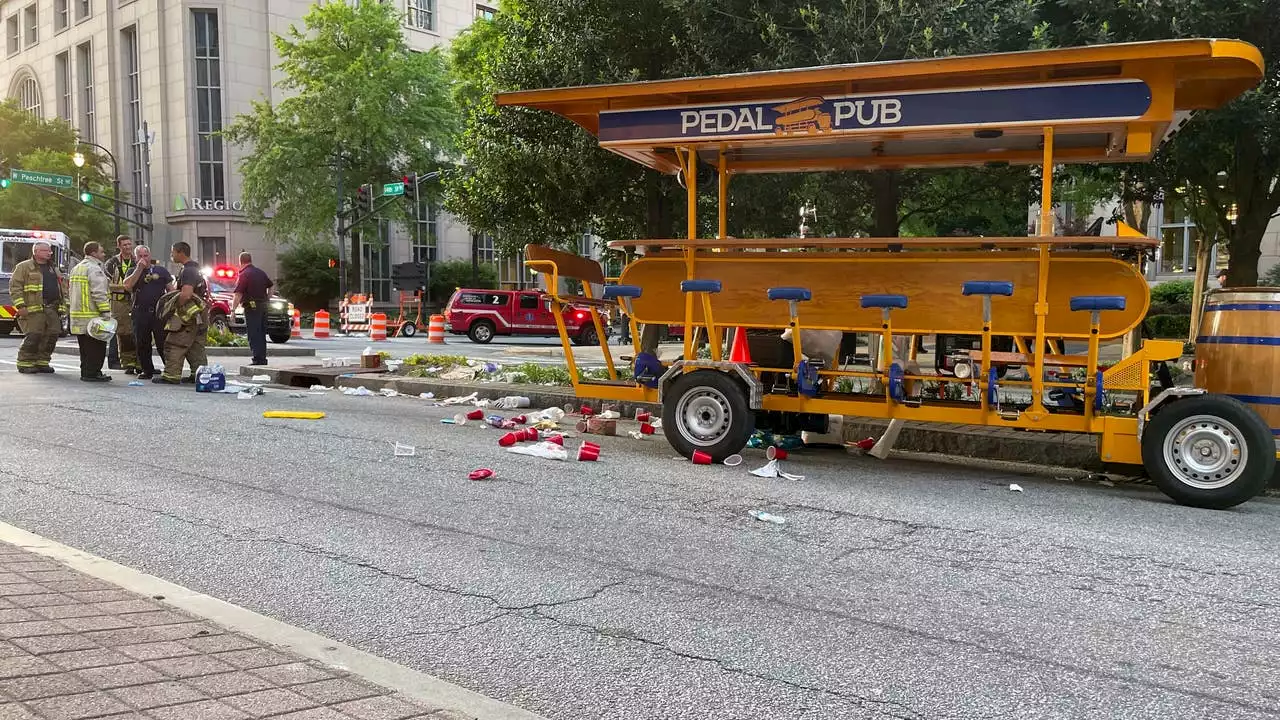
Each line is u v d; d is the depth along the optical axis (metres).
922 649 3.81
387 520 5.77
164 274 13.49
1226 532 5.86
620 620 4.11
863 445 8.91
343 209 42.19
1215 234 18.83
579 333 30.88
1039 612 4.28
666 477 7.28
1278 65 10.63
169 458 7.58
